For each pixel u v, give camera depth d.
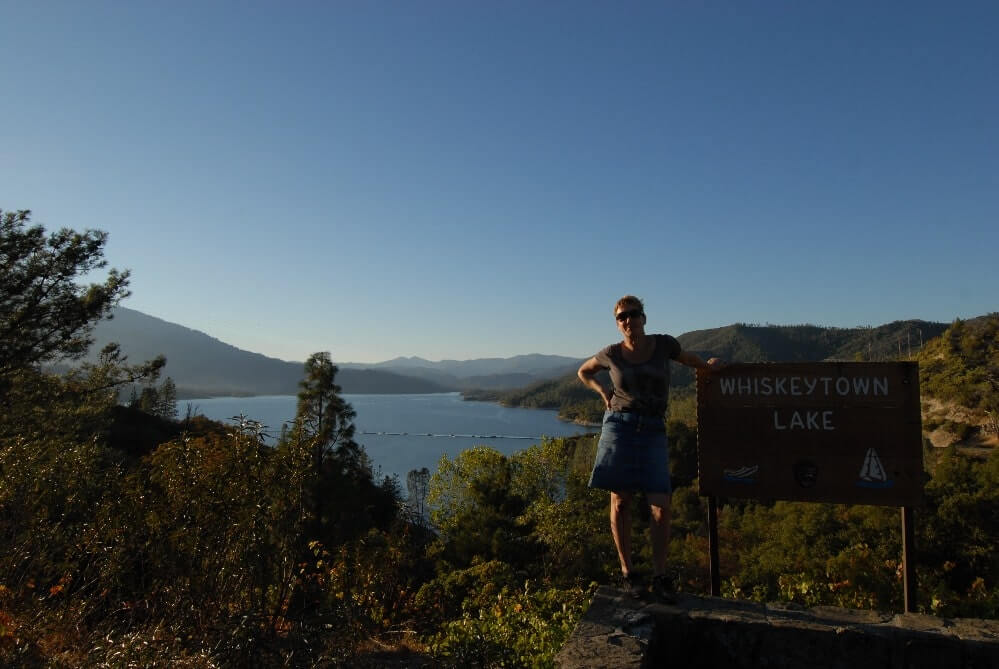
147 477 5.59
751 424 3.89
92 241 10.03
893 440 3.58
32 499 5.50
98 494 5.89
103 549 4.92
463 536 21.86
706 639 3.00
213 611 4.85
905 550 3.52
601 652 2.65
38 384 10.30
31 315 9.59
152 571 4.96
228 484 5.29
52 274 9.71
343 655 5.20
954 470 20.81
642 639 2.79
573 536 19.17
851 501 3.63
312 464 5.96
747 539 27.97
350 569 7.30
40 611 4.43
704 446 3.98
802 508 22.91
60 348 10.11
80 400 11.13
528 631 4.82
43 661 3.82
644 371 3.31
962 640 2.67
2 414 9.30
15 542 5.08
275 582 5.41
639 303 3.36
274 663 4.50
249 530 5.14
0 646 3.74
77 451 6.21
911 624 2.90
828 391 3.74
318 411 20.44
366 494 22.45
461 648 4.86
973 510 18.69
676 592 3.39
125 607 4.91
